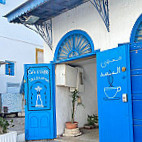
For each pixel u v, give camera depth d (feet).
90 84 25.14
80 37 17.88
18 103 36.94
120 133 13.29
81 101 23.76
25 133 19.65
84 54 17.02
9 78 36.73
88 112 24.84
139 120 12.41
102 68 14.83
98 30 16.01
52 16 19.72
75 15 18.10
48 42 20.36
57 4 16.96
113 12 14.88
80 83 22.81
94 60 20.81
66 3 16.92
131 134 12.63
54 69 20.52
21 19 18.29
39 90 19.98
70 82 20.98
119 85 13.47
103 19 14.90
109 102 14.15
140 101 12.44
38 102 19.89
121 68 13.35
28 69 20.18
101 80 14.88
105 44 15.40
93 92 25.79
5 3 36.99
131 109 12.76
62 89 21.25
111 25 14.98
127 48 13.17
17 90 37.93
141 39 13.25
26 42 39.88
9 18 18.34
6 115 35.76
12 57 37.42
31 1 15.89
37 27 20.42
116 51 13.79
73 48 18.34
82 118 23.90
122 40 14.24
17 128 24.45
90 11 16.78
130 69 13.05
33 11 17.99
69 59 18.43
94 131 22.00
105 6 15.21
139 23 13.42
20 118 34.32
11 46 37.40
